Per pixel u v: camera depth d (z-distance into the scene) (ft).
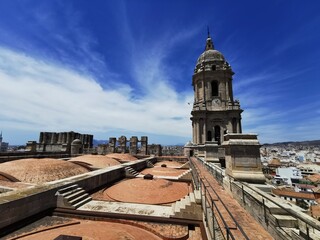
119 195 49.49
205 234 30.37
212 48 181.88
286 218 17.93
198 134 146.20
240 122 146.41
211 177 46.21
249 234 18.76
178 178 73.51
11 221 31.91
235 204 27.30
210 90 154.30
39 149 138.10
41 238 27.53
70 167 66.44
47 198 39.17
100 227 31.91
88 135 179.93
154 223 35.73
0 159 83.51
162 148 170.71
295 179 273.95
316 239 15.05
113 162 91.45
